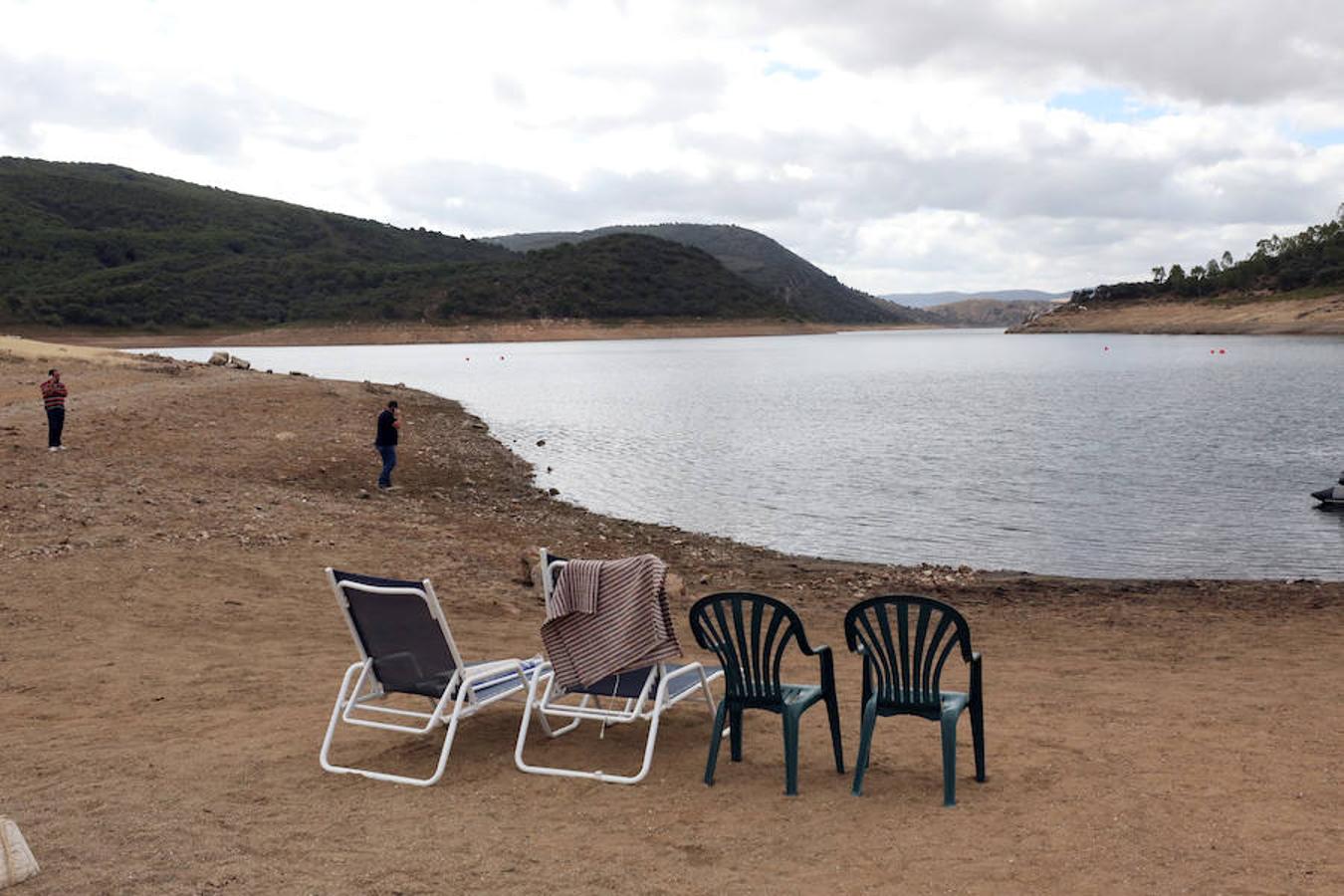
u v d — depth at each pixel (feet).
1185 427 126.82
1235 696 25.59
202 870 14.62
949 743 17.20
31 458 68.18
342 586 19.43
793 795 17.94
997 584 46.60
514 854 15.39
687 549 55.47
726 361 374.63
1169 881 14.02
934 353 461.78
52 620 31.40
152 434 88.89
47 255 647.15
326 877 14.48
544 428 130.93
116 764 19.65
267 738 21.56
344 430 104.73
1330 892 13.53
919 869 14.66
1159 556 55.21
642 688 19.35
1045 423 135.13
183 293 618.85
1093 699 25.29
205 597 35.22
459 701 19.01
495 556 47.60
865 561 53.47
